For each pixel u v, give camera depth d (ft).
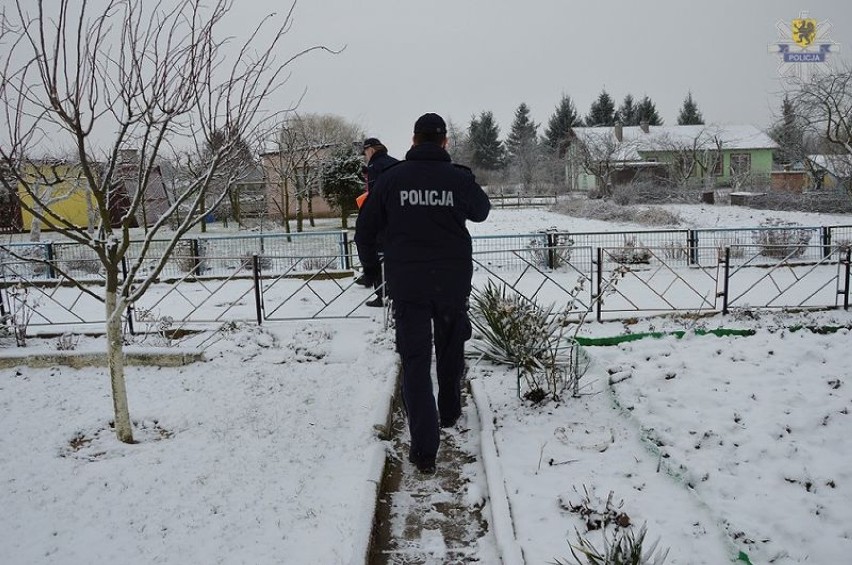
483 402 16.29
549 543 10.57
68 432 15.15
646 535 10.59
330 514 11.44
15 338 23.29
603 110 213.46
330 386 18.03
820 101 79.92
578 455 13.47
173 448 14.10
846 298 26.16
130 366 20.45
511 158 216.74
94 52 13.16
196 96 13.97
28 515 11.30
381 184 13.82
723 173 151.02
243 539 10.69
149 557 10.13
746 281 35.32
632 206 97.81
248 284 37.09
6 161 13.15
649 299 30.89
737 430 13.92
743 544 10.12
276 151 68.85
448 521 11.96
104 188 14.02
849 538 10.32
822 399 15.11
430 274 13.50
